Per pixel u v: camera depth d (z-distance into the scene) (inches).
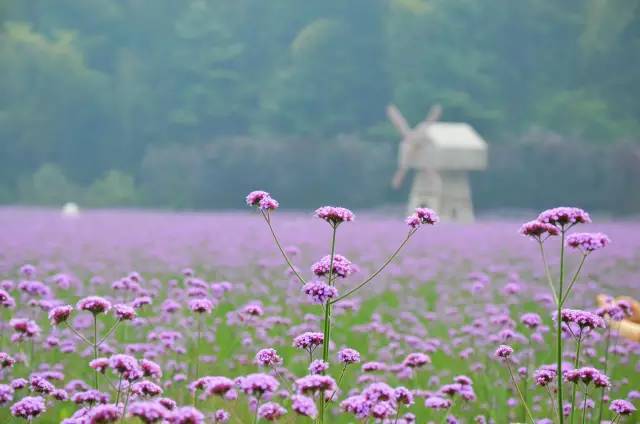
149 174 3693.4
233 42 4158.5
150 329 495.5
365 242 1336.1
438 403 287.7
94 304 246.5
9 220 1878.7
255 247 1186.0
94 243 1192.2
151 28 4210.1
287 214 2736.2
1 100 3846.0
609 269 964.6
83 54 4163.4
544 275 875.4
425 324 596.4
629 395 345.1
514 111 3774.6
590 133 3614.7
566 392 362.9
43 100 3858.3
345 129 3806.6
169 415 189.0
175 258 991.0
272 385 198.7
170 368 373.1
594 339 416.5
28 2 4343.0
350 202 3481.8
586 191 3356.3
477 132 3609.7
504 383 382.3
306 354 440.8
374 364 288.4
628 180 3326.8
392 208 3358.8
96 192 3671.3
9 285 381.4
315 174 3501.5
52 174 3659.0
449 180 2251.5
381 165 3506.4
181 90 4042.8
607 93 3740.2
